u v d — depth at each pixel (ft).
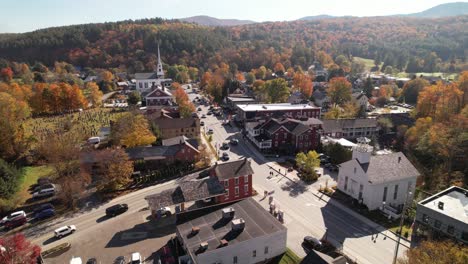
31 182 213.46
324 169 237.25
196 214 145.79
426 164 245.24
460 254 99.55
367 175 173.27
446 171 219.41
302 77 554.46
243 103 437.58
